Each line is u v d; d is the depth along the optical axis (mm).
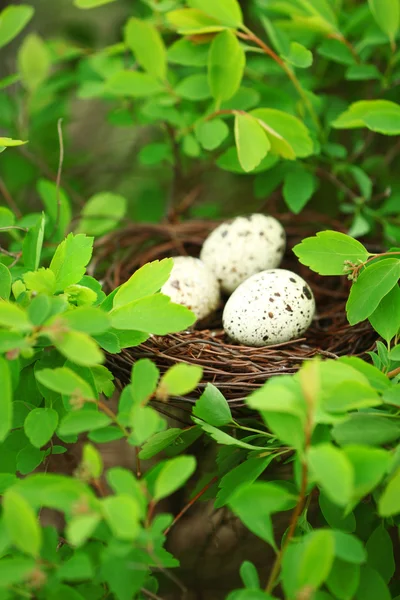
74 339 377
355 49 482
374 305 420
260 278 461
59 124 458
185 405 451
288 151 452
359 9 489
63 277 414
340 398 379
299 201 479
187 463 376
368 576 392
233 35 445
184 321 400
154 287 408
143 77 470
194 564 467
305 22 475
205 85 471
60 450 418
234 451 430
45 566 377
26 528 370
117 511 368
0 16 467
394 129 448
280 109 477
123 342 414
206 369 429
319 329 471
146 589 407
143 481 381
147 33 459
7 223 449
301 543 378
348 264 423
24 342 382
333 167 493
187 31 448
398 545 445
